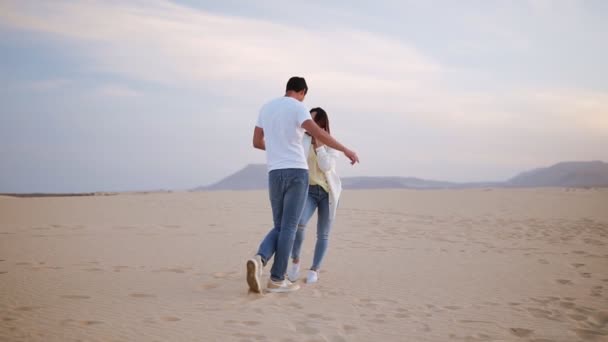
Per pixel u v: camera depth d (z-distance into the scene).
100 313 3.64
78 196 23.59
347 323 3.53
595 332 3.47
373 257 6.41
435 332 3.40
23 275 4.94
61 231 8.90
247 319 3.55
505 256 6.57
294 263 4.86
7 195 24.23
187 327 3.34
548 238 8.33
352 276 5.20
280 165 4.31
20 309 3.69
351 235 8.65
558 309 4.05
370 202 17.72
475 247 7.34
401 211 13.66
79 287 4.45
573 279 5.18
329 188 4.79
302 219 4.73
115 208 14.58
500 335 3.37
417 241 7.93
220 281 4.83
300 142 4.39
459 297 4.38
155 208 14.62
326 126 4.86
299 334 3.25
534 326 3.58
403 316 3.75
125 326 3.34
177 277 4.97
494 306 4.10
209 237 8.23
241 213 12.96
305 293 4.40
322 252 4.88
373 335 3.30
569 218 11.67
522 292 4.59
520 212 13.39
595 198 20.39
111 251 6.66
